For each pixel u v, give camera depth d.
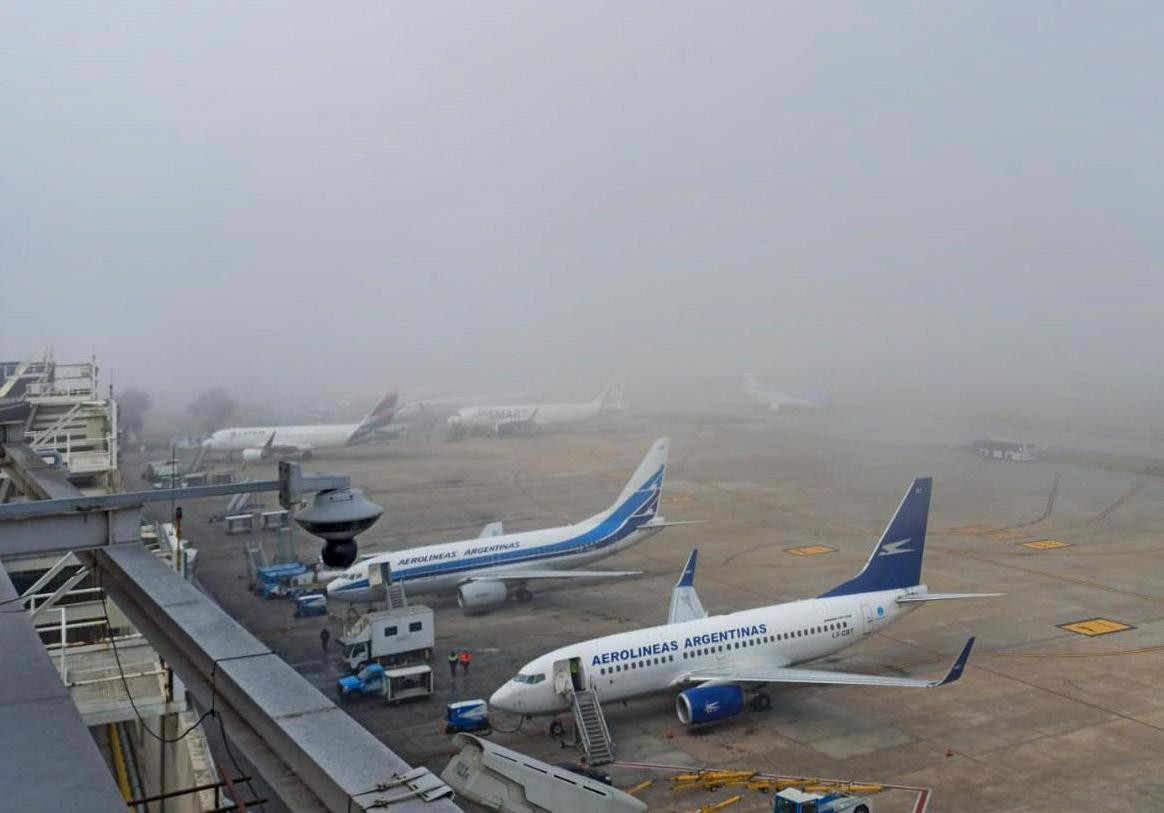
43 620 33.03
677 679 48.31
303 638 62.00
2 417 26.81
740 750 44.50
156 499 14.05
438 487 121.31
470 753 24.08
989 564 82.00
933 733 46.47
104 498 13.73
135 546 14.49
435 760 43.28
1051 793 39.94
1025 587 74.50
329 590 64.69
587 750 43.72
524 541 70.81
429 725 47.62
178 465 137.38
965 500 113.69
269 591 71.75
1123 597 71.56
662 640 48.59
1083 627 64.19
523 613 68.00
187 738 25.55
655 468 75.25
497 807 23.23
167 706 26.64
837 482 126.25
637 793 40.06
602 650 47.28
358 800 6.69
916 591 55.56
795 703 50.78
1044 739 45.72
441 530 94.56
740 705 46.94
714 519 102.31
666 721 48.25
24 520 13.93
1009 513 105.44
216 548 87.81
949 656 58.28
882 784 40.72
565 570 72.06
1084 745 44.97
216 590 73.75
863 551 86.81
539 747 45.12
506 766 23.48
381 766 7.29
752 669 49.06
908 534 55.25
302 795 7.45
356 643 54.50
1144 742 45.28
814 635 51.84
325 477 15.02
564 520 99.12
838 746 44.91
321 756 7.44
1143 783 40.88
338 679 54.31
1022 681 53.88
